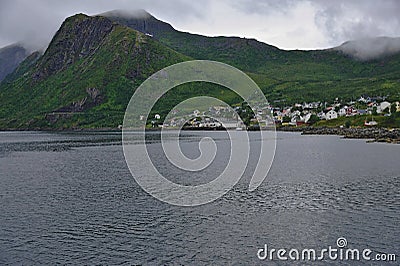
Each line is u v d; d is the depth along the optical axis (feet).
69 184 220.43
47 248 115.44
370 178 222.89
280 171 256.32
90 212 154.71
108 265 103.35
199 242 118.62
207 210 154.92
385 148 402.72
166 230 130.11
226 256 107.96
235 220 140.36
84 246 116.67
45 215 151.02
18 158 375.45
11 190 204.03
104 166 299.79
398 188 192.24
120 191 195.83
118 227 134.21
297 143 486.38
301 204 162.40
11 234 128.16
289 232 126.21
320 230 127.75
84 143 552.41
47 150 458.50
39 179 240.94
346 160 310.04
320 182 212.43
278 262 103.91
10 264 104.68
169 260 105.81
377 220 137.49
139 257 108.17
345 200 168.04
